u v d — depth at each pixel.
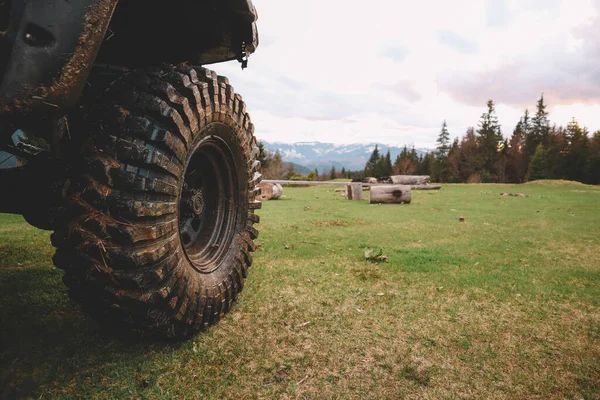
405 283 3.48
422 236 6.08
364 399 1.73
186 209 2.21
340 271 3.85
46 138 2.03
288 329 2.43
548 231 6.78
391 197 12.38
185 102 1.86
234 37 2.51
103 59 2.45
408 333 2.42
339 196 15.95
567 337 2.41
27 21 1.21
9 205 1.97
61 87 1.29
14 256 3.88
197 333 2.31
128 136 1.69
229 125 2.41
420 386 1.84
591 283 3.58
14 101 1.22
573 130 66.56
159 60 2.58
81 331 2.24
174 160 1.81
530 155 71.31
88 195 1.62
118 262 1.62
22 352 1.98
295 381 1.85
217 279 2.35
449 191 21.14
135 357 1.99
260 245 5.06
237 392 1.75
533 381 1.90
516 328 2.54
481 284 3.48
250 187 2.78
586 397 1.78
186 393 1.72
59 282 3.08
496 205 12.21
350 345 2.24
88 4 1.30
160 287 1.76
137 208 1.61
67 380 1.76
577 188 25.25
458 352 2.19
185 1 2.05
